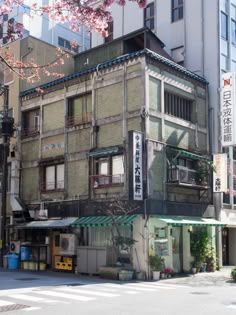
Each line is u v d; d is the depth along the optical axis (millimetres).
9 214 27516
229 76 24453
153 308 12164
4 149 26391
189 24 27328
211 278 20938
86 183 23469
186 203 23031
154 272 20391
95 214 22500
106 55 26812
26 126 27703
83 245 23141
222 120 24578
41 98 26594
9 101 28453
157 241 21484
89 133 23672
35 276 21172
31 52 27766
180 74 24016
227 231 27141
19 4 8422
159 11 29000
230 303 13164
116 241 20875
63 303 13125
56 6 7680
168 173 22281
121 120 22250
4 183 26141
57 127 25438
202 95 25469
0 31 10727
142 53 21766
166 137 22562
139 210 20875
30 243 25422
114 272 20109
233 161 26453
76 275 21891
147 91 21656
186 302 13344
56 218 24469
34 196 26266
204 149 25125
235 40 27812
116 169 22281
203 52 26516
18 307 12430
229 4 27469
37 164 26297
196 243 23469
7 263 25266
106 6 7512
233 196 26391
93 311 11695
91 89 23859
